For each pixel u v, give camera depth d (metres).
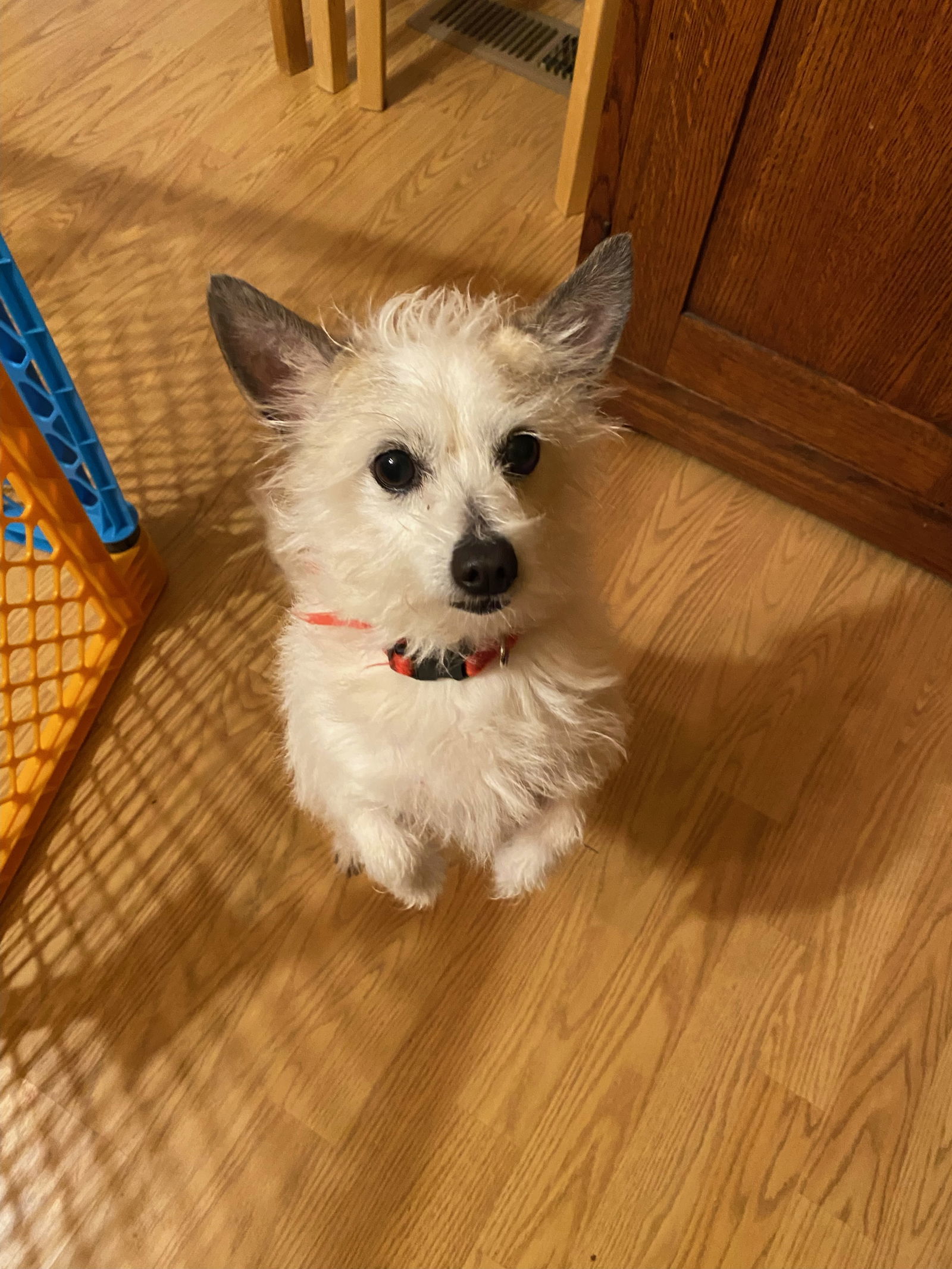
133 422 0.72
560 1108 0.53
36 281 0.78
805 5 0.48
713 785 0.62
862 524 0.68
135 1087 0.53
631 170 0.59
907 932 0.58
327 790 0.49
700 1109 0.53
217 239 0.80
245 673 0.64
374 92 0.85
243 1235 0.50
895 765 0.62
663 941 0.57
